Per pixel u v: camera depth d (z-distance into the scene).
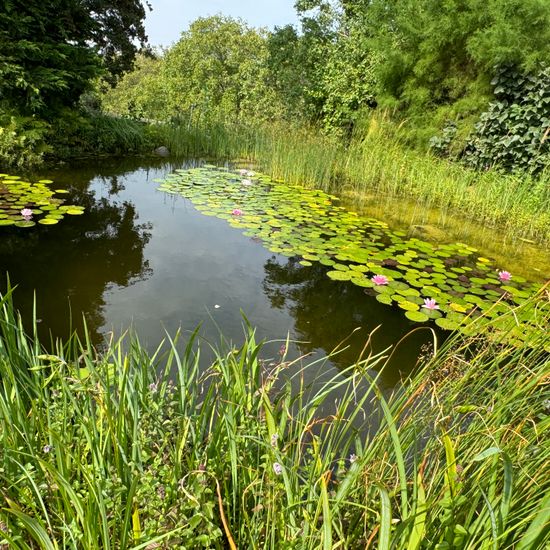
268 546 1.07
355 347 2.44
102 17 9.63
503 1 6.06
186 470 1.18
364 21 8.91
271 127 8.75
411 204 5.89
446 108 7.03
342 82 8.28
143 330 2.37
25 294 2.65
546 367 1.09
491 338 1.51
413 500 0.85
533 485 0.92
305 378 2.08
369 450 1.16
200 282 3.06
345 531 1.08
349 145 8.04
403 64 7.41
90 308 2.56
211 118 10.31
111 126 8.08
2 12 6.17
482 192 5.61
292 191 5.96
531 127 5.82
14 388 1.18
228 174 6.84
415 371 2.25
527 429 1.09
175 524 0.99
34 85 6.26
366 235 4.37
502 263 3.97
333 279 3.27
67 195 4.96
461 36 6.61
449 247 4.26
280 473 1.05
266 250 3.77
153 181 6.14
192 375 1.44
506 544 0.83
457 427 1.25
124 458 1.07
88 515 0.90
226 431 1.23
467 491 0.94
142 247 3.64
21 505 1.06
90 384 1.28
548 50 5.75
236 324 2.53
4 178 5.25
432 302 2.79
